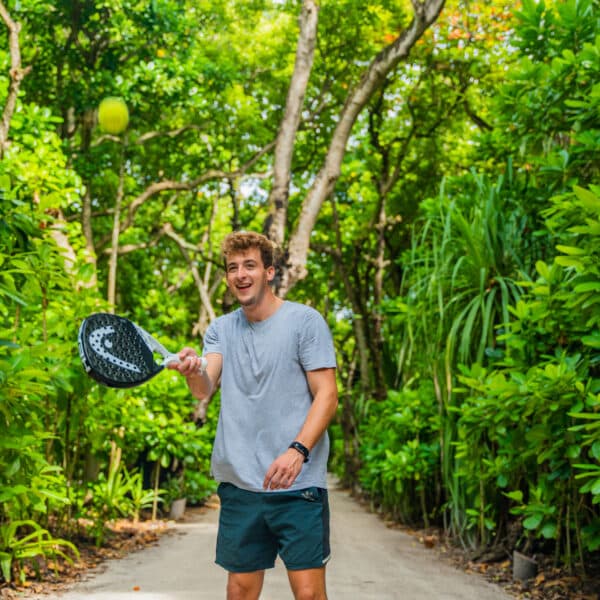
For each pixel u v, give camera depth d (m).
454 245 7.01
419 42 14.28
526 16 5.69
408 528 8.89
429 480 8.84
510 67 13.59
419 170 16.62
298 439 2.54
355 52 15.03
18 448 4.25
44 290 5.08
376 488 10.86
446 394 6.89
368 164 16.25
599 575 5.08
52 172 8.92
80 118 12.01
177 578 5.33
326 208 18.33
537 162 5.57
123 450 8.81
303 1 10.41
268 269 2.76
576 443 4.71
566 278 4.82
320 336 2.69
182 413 10.02
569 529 5.32
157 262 19.23
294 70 10.38
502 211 6.85
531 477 6.04
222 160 15.05
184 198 17.97
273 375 2.66
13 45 7.33
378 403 12.79
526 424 5.35
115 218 10.82
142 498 8.77
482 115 15.95
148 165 15.94
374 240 17.80
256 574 2.67
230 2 15.68
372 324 14.45
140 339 2.44
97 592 4.75
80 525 7.40
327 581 5.23
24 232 4.68
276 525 2.57
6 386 4.02
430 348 7.13
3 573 4.87
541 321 5.00
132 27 10.98
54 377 4.98
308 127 16.27
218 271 16.94
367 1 14.22
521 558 5.29
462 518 6.97
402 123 16.67
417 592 4.90
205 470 11.69
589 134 4.81
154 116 12.63
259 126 15.09
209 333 2.86
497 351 5.93
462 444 6.01
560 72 5.29
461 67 14.73
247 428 2.65
